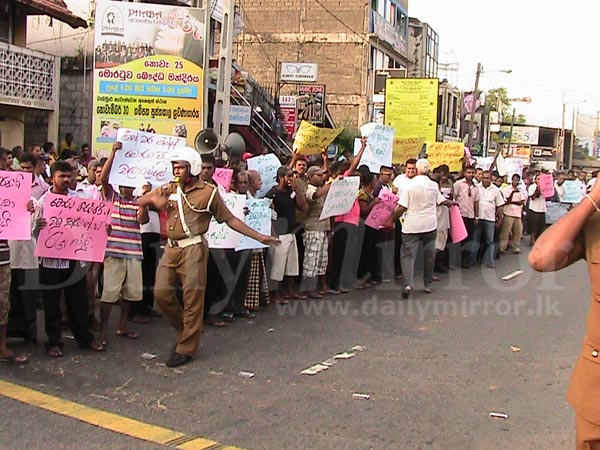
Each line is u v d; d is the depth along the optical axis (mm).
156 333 7902
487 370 6902
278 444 4918
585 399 3164
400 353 7430
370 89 34094
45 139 17031
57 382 6121
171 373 6504
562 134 67875
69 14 16859
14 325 7098
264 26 34500
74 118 19672
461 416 5594
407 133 20828
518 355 7492
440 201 12078
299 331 8250
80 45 19672
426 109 20641
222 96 12250
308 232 9922
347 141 25359
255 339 7840
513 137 69500
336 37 33969
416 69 43188
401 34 39281
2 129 16062
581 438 3199
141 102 12180
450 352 7531
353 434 5148
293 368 6766
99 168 7793
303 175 9875
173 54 12242
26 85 15898
